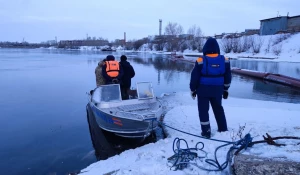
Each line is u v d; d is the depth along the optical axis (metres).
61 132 7.09
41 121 8.10
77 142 6.37
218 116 4.89
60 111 9.23
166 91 13.13
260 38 49.66
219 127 4.98
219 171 3.29
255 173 2.76
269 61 34.28
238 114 6.66
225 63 4.45
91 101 7.13
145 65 29.34
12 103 10.44
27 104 10.27
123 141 6.32
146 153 4.25
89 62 33.31
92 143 6.29
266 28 53.75
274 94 12.58
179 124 6.24
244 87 14.67
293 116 6.39
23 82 15.98
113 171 3.81
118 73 6.93
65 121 8.08
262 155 3.12
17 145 6.23
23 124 7.80
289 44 41.91
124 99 6.98
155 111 5.80
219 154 3.76
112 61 7.01
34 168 5.08
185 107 8.04
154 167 3.51
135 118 5.52
